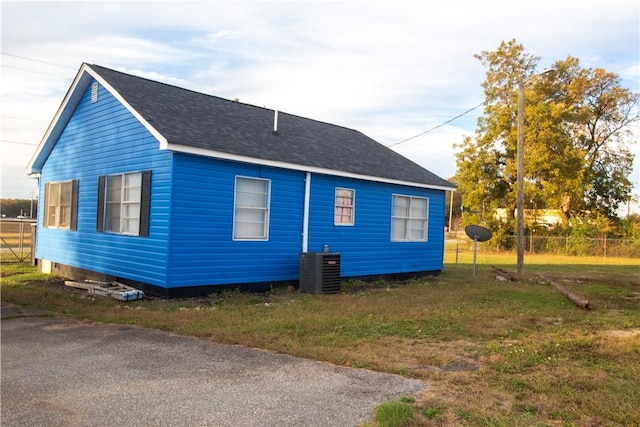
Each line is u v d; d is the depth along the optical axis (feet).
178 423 13.41
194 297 34.83
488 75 120.26
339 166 43.98
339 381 17.03
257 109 51.29
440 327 26.43
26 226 126.11
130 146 37.65
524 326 27.55
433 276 55.57
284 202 40.60
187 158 34.06
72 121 45.85
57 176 48.11
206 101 45.85
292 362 19.35
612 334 26.12
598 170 127.95
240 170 37.40
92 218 41.98
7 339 22.61
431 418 13.82
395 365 18.94
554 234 119.55
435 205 56.03
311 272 39.40
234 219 37.22
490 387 16.60
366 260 47.80
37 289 36.96
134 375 17.52
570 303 36.29
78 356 19.93
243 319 27.14
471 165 121.19
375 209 48.78
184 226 33.96
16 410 14.20
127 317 27.55
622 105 126.00
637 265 84.48
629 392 16.06
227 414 14.03
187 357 19.95
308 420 13.66
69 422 13.41
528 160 112.27
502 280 52.26
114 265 38.86
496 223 120.98
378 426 13.14
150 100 38.81
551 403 15.16
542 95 116.57
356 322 27.07
